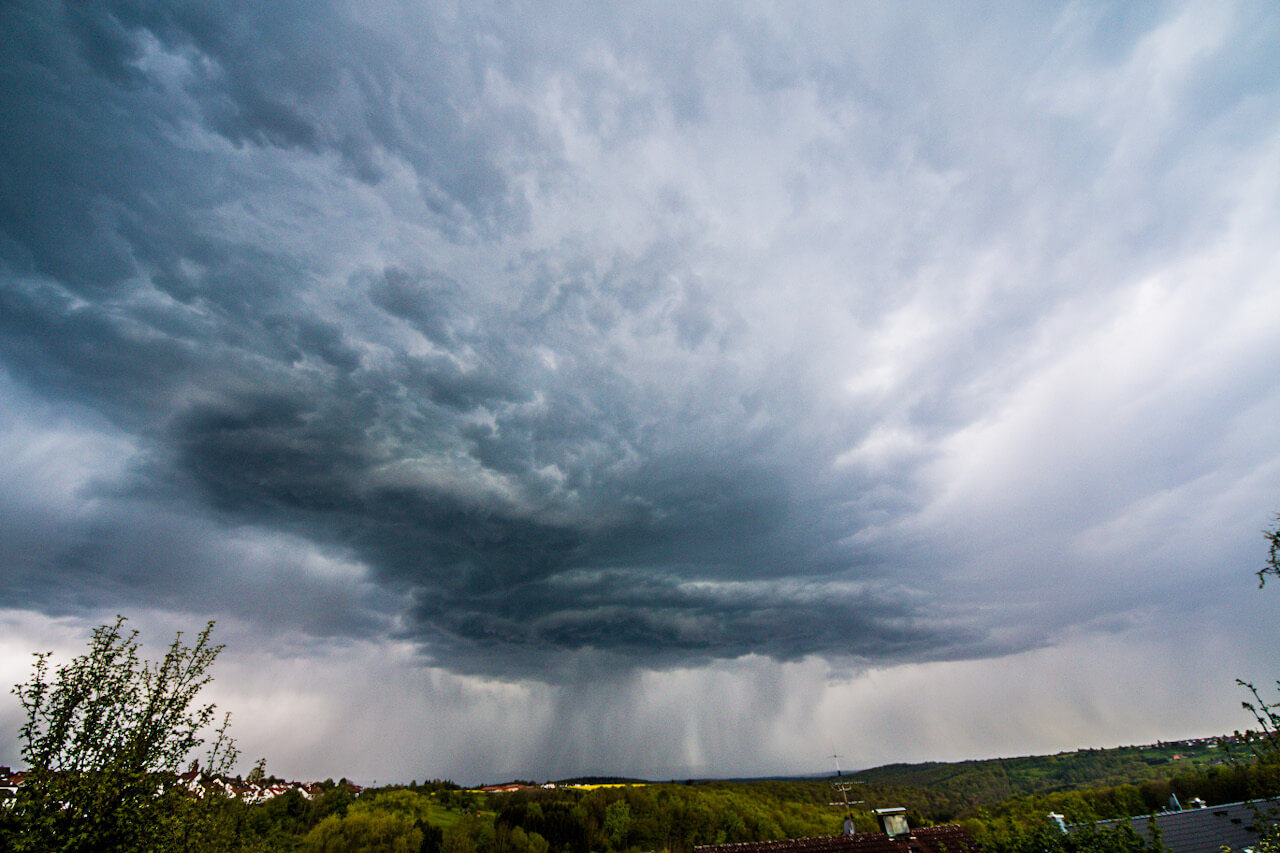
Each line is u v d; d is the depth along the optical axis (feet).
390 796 337.72
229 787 78.95
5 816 42.50
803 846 124.88
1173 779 211.20
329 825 234.38
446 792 449.06
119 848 46.21
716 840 327.06
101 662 49.26
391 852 235.20
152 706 51.39
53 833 42.83
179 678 54.70
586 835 335.26
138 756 48.93
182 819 53.98
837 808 399.03
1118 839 50.55
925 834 127.03
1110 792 223.30
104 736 48.11
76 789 43.98
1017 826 57.26
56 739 45.55
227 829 75.41
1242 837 111.34
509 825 336.90
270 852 88.53
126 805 47.42
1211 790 171.63
